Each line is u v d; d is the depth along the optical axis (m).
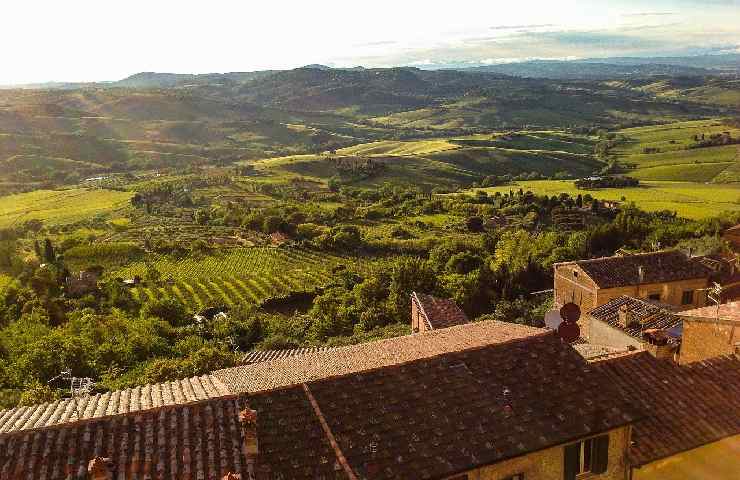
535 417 18.48
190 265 115.88
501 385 19.84
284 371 24.94
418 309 50.44
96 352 51.59
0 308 75.94
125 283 100.94
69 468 14.56
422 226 148.38
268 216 148.38
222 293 98.12
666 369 22.09
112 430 15.82
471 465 16.58
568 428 18.12
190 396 19.80
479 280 75.56
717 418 19.83
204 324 78.88
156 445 15.53
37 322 66.88
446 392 19.23
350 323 71.88
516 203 162.25
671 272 52.34
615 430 18.53
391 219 158.62
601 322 37.53
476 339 26.27
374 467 16.16
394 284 75.44
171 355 57.28
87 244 121.94
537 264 83.00
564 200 159.38
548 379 20.27
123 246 121.81
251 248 129.50
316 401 18.34
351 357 26.78
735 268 56.34
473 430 17.75
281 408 17.86
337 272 108.81
